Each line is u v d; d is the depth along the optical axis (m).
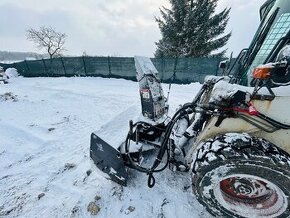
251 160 1.50
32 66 19.94
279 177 1.49
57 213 2.20
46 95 9.02
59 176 2.89
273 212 1.66
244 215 1.70
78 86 12.14
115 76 15.40
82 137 4.24
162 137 2.50
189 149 2.16
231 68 3.35
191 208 2.12
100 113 5.93
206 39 20.17
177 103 6.97
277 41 2.08
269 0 2.66
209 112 1.84
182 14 19.86
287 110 1.61
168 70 13.02
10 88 12.44
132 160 2.24
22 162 3.39
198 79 12.25
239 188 1.77
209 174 1.65
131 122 2.29
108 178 2.41
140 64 2.48
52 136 4.38
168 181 2.49
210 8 19.58
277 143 1.73
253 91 1.65
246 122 1.73
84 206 2.25
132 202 2.23
